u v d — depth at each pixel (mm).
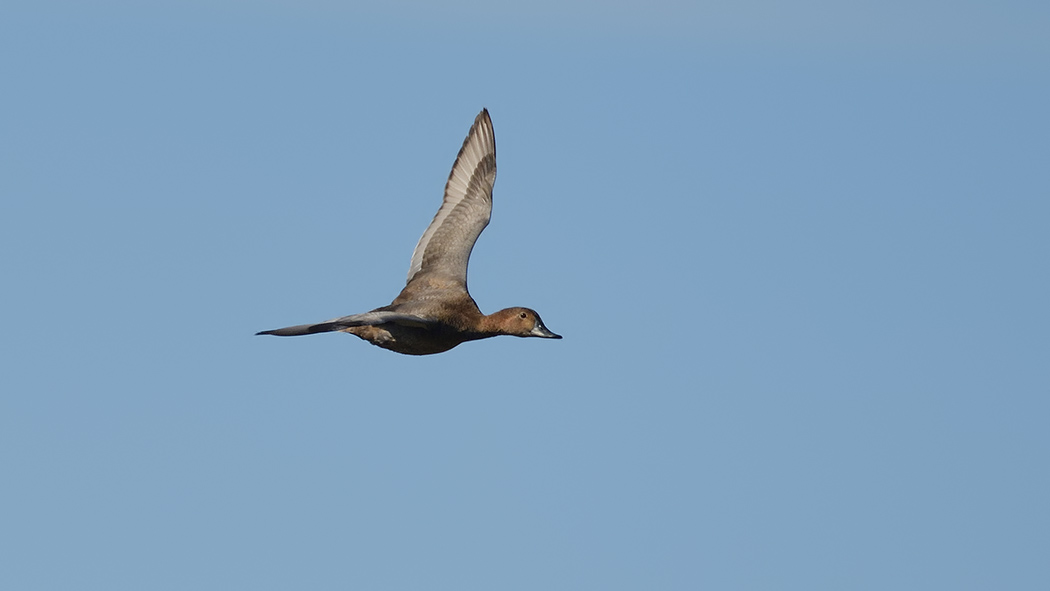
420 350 23109
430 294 23531
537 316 23438
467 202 25766
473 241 24984
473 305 23453
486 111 26500
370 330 22828
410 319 20703
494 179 26125
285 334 17953
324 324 18609
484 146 26375
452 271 24203
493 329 23312
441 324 22734
